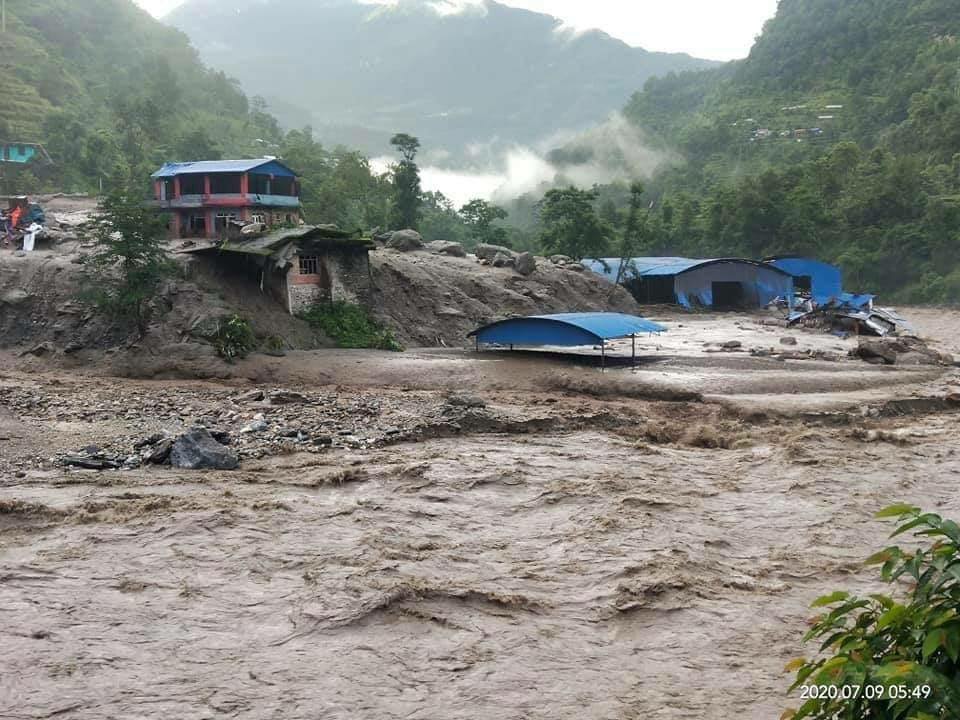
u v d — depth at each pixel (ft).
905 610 16.30
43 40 467.52
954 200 311.88
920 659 16.14
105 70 492.54
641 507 57.21
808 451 72.38
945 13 597.52
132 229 107.65
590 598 42.88
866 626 18.01
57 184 273.13
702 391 96.78
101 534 49.93
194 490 58.80
